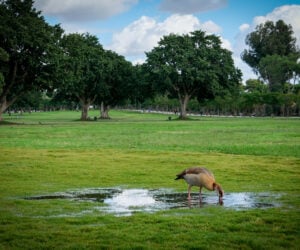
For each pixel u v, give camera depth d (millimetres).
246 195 16078
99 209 13766
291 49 175750
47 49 74375
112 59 105562
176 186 18125
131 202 14961
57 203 14531
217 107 147250
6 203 14344
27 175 20547
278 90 156750
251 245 9938
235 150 31359
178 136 46281
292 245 9898
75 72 87125
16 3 75750
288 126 65188
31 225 11547
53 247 9797
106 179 19656
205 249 9602
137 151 30766
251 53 180000
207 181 14539
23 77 78688
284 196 15820
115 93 109438
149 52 103375
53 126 68188
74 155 28344
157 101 186375
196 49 101562
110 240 10258
